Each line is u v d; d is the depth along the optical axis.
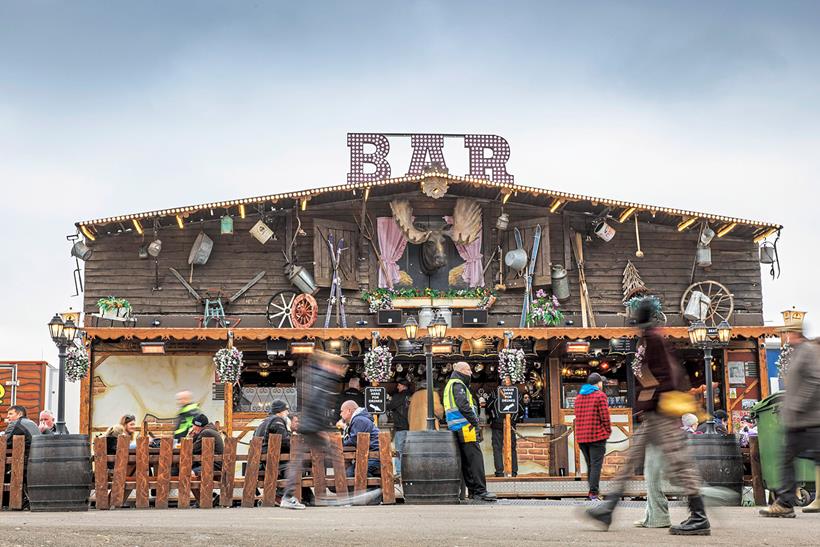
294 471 12.67
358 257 22.83
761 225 22.84
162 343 20.77
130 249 22.42
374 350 20.42
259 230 22.20
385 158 22.81
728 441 14.58
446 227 23.03
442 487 14.38
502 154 23.19
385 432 14.79
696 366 24.30
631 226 23.55
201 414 15.47
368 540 7.44
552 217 23.36
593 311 23.12
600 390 15.66
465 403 14.68
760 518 9.98
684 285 23.45
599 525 8.55
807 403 10.05
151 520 10.03
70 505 14.04
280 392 21.62
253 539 7.55
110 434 15.59
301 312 21.86
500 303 22.92
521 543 7.24
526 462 20.81
